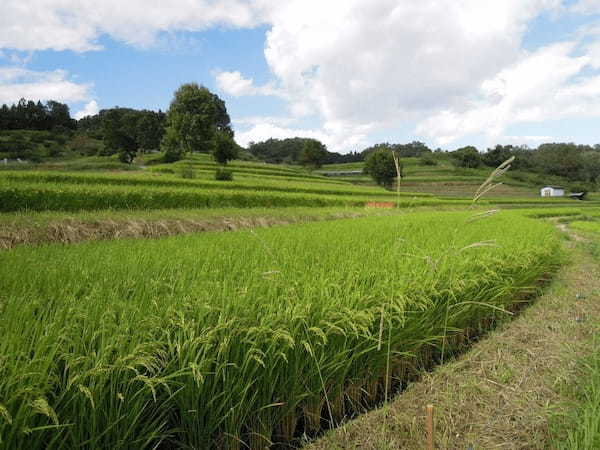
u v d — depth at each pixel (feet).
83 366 6.93
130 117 360.28
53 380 6.66
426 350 14.82
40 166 162.71
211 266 13.50
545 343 16.16
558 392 12.51
